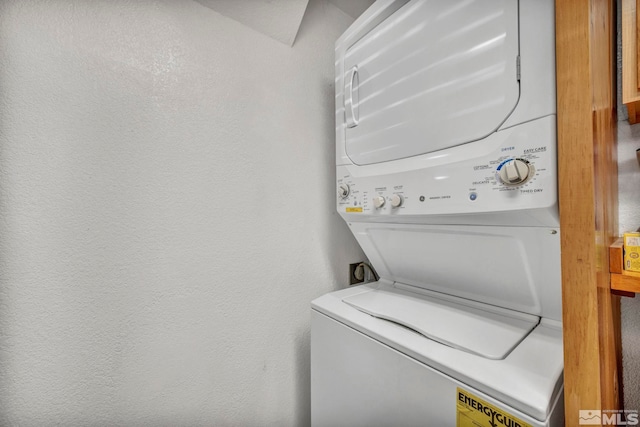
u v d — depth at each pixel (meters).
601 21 0.58
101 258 0.92
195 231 1.09
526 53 0.63
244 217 1.20
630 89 0.65
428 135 0.85
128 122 0.96
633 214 0.96
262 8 1.17
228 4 1.13
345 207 1.17
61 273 0.86
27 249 0.82
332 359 1.00
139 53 0.98
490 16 0.70
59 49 0.86
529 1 0.63
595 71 0.50
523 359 0.65
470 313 0.91
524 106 0.64
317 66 1.42
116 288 0.94
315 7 1.41
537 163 0.61
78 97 0.89
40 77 0.83
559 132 0.50
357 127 1.13
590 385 0.47
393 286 1.27
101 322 0.92
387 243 1.16
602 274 0.52
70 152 0.87
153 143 1.01
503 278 0.86
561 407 0.56
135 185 0.97
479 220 0.78
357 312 0.98
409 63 0.91
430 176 0.84
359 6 1.50
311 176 1.39
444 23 0.81
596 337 0.46
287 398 1.31
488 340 0.74
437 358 0.67
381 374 0.81
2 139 0.79
